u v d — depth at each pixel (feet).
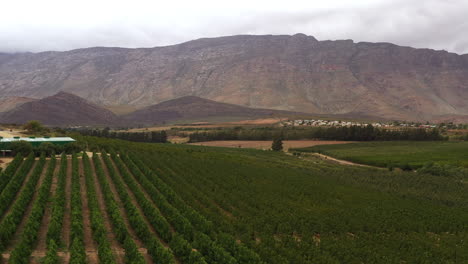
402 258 128.47
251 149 514.27
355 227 158.51
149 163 261.24
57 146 282.56
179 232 134.62
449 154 416.05
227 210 173.27
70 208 153.89
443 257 130.62
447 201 226.17
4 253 111.34
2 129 440.45
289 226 148.77
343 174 317.01
